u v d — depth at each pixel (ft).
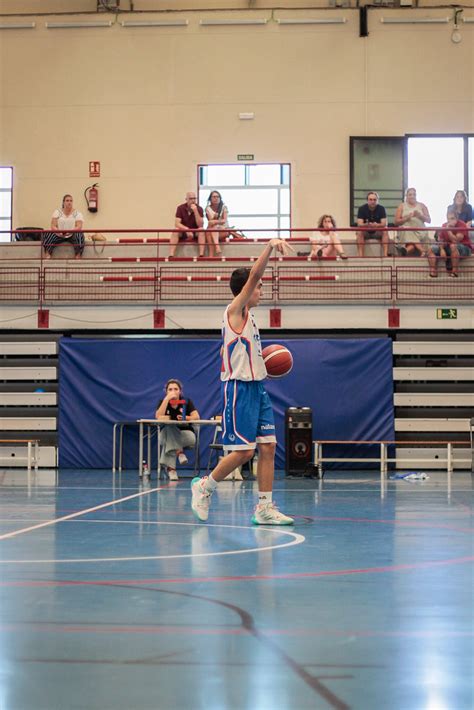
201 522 21.40
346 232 59.67
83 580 12.64
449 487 36.32
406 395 51.83
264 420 21.18
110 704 6.86
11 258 53.62
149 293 53.06
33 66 61.67
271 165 60.85
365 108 60.49
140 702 6.91
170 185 60.95
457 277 52.37
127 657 8.25
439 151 60.34
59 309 53.26
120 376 51.83
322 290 52.60
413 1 60.85
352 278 52.60
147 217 60.85
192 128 61.11
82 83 61.46
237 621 9.83
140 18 61.41
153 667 7.91
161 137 61.16
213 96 61.16
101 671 7.78
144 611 10.39
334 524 21.06
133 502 27.76
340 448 51.52
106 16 61.46
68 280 53.36
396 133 60.39
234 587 12.06
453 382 52.54
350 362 51.47
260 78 60.95
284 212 60.64
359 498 30.12
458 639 8.96
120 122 61.21
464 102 60.34
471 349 51.88
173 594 11.53
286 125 60.75
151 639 8.96
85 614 10.21
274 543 17.19
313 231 54.08
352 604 10.84
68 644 8.75
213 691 7.20
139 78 61.36
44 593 11.59
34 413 53.52
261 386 21.13
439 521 21.79
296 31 60.95
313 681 7.48
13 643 8.79
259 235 60.75
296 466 44.88
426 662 8.08
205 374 51.31
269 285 52.75
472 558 14.98
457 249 52.29
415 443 49.11
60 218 54.39
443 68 60.49
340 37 60.80
